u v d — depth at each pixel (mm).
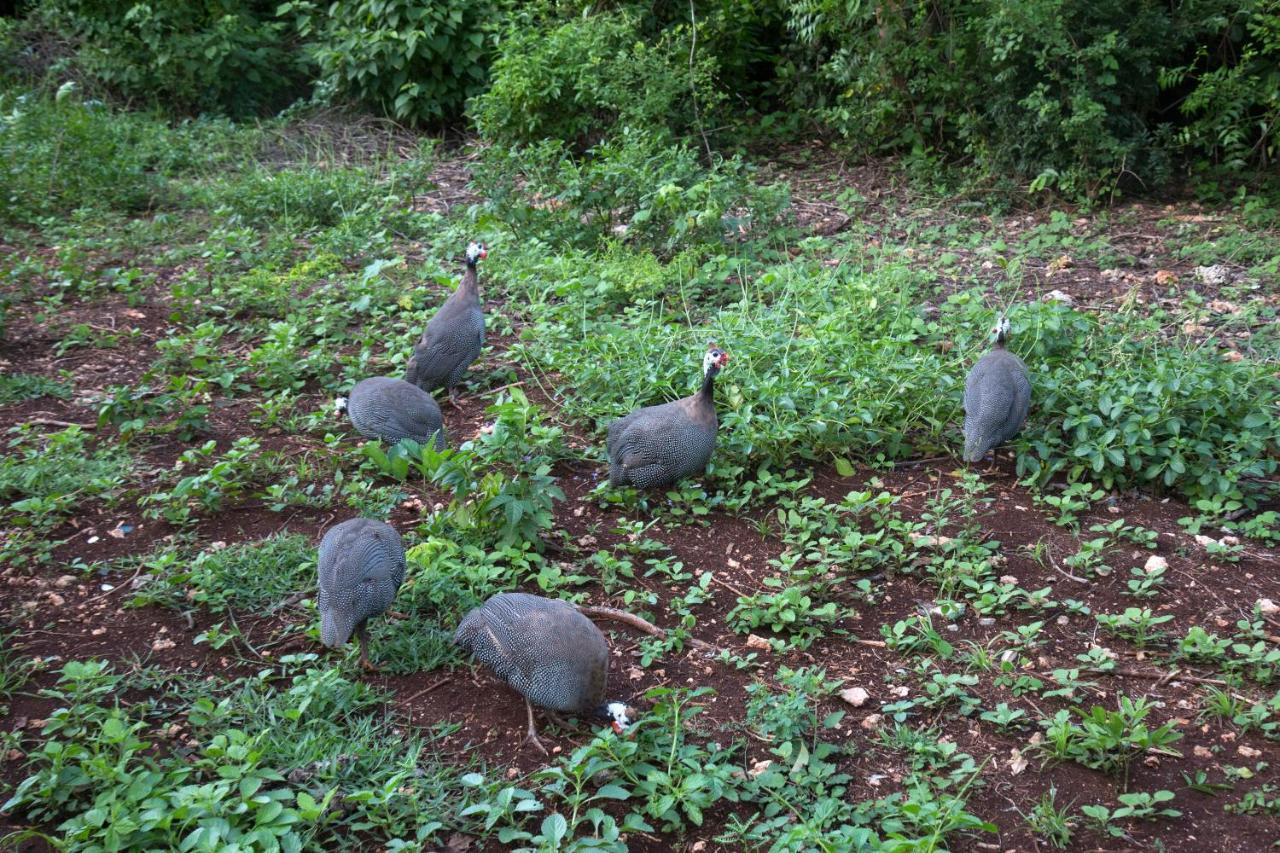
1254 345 5258
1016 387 4422
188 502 4176
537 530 4012
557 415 4840
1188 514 4336
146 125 8641
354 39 9000
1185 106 7258
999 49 7027
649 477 4219
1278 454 4590
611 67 7879
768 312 5414
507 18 8781
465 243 6559
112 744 3176
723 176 6430
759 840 3068
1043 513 4332
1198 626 3783
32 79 9148
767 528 4184
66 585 3816
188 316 5699
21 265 6047
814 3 8047
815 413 4555
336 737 3264
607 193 6523
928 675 3584
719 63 8711
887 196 7641
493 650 3336
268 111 9641
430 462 3959
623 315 5688
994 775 3271
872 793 3209
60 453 4387
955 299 5414
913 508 4344
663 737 3307
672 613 3814
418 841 2982
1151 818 3150
